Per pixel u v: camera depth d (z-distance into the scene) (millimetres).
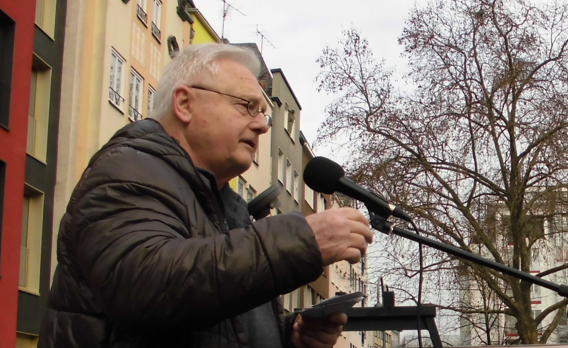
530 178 20234
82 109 17891
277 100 33594
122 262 1969
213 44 2660
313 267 2012
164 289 1935
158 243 1998
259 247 1999
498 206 20109
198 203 2283
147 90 21531
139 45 21031
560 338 24328
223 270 1956
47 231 16719
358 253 2072
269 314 2682
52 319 2199
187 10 25766
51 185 17078
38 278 16281
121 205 2070
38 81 17266
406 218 2648
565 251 20859
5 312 14281
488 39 20078
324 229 2047
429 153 20438
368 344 49750
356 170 20656
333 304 2527
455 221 19922
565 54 20031
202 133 2547
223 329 2232
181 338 2123
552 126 19781
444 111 20359
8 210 14695
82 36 18203
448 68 20484
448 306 20156
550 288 2854
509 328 21500
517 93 20078
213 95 2564
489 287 20531
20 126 15344
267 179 32062
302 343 2730
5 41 15312
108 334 2113
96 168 2150
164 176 2182
